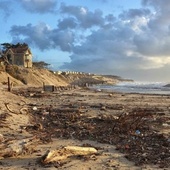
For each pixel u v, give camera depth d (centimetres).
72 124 1944
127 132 1689
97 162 1113
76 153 1179
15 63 12644
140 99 4441
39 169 1020
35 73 10512
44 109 2789
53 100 3994
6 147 1198
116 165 1084
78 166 1058
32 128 1759
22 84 8538
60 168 1032
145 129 1802
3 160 1118
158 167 1066
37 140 1384
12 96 3594
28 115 2267
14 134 1561
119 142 1458
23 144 1250
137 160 1146
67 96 4884
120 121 1912
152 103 3731
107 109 2878
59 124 1959
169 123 2031
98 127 1844
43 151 1245
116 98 4609
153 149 1320
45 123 2008
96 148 1316
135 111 2459
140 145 1391
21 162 1096
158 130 1783
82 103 3575
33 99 4062
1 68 8606
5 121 1855
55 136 1571
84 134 1627
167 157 1191
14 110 2347
